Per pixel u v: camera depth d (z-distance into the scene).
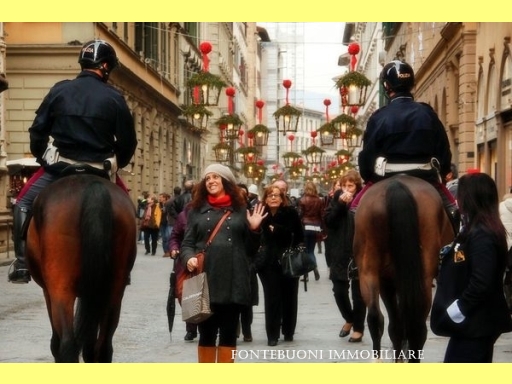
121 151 8.41
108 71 8.55
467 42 35.31
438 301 6.96
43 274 7.56
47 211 7.49
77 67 33.53
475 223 6.80
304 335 13.50
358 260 8.80
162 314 15.69
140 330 13.74
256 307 17.36
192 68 67.19
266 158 140.50
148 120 47.34
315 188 21.95
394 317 8.99
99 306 7.30
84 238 7.24
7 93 33.59
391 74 9.53
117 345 12.34
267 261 12.44
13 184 30.16
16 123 33.66
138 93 44.19
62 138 8.18
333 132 31.45
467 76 35.31
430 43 46.00
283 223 12.45
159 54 51.91
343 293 13.16
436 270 8.48
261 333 13.93
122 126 8.29
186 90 62.06
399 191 8.41
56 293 7.39
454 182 15.17
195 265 8.81
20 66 33.59
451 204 9.18
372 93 84.81
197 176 68.00
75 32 33.81
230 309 8.91
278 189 12.47
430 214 8.47
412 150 9.23
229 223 8.88
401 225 8.25
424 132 9.23
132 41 43.44
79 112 8.15
